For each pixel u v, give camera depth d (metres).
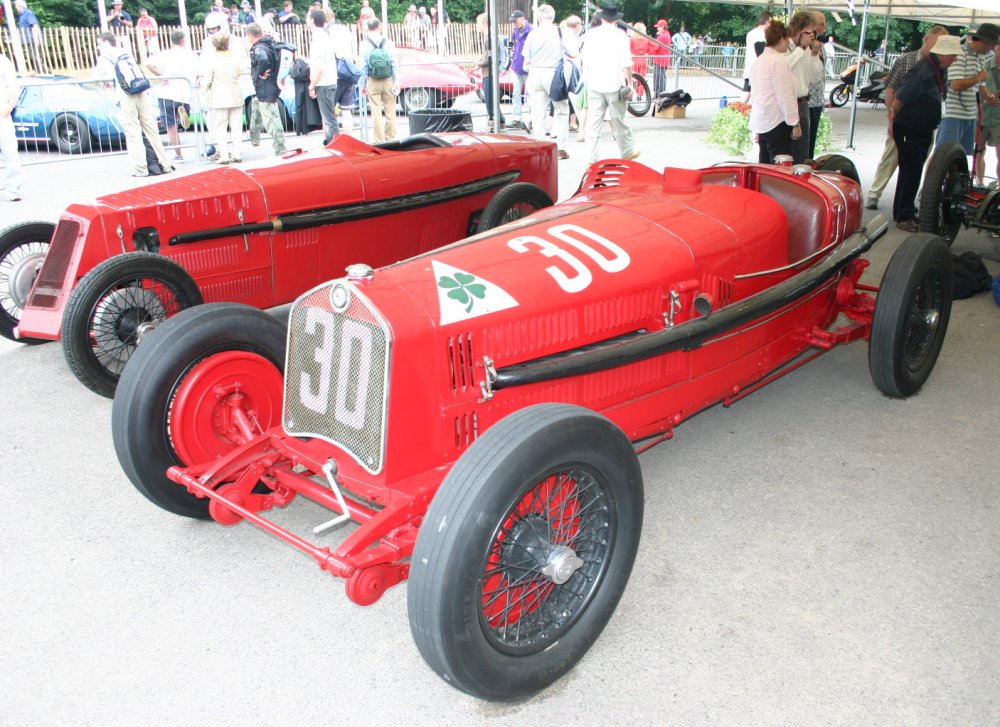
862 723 2.43
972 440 4.08
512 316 2.90
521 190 5.79
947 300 4.47
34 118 11.92
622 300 3.23
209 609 2.99
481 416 2.88
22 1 23.31
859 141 13.80
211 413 3.29
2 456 4.10
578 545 2.62
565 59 11.20
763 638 2.78
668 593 3.01
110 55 13.61
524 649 2.45
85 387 4.85
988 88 8.29
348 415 2.77
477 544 2.20
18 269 5.27
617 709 2.51
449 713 2.52
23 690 2.62
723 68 21.86
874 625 2.83
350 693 2.60
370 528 2.51
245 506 3.05
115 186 9.96
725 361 3.70
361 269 2.73
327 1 29.95
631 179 4.31
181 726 2.47
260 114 11.91
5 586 3.12
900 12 17.69
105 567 3.23
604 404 3.27
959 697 2.52
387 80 12.38
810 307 4.30
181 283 4.49
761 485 3.72
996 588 3.01
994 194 6.61
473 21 37.97
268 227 5.01
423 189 5.78
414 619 2.26
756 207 3.99
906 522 3.42
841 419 4.34
